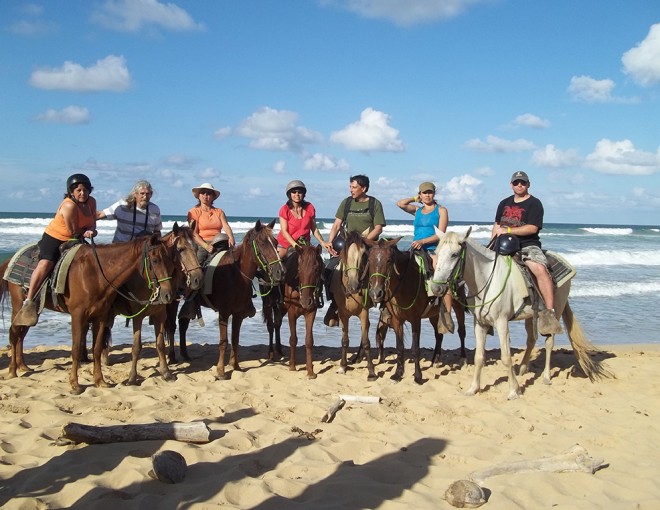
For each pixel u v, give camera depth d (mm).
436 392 7945
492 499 4641
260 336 13461
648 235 67312
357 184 9180
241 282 8656
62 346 11367
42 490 4648
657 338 14039
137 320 8203
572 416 6938
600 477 5129
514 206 8234
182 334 10000
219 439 5750
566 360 10156
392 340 13164
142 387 7934
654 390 8297
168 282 7434
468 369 9445
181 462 4902
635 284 22750
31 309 7680
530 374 9094
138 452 5363
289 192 9078
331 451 5648
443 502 4633
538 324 7742
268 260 8297
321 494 4684
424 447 5828
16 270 8195
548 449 5875
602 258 33344
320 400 7332
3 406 6754
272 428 6258
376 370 9445
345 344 9258
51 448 5492
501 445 5977
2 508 4285
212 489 4664
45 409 6680
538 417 6898
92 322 8117
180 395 7535
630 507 4602
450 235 7215
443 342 13281
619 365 9844
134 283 7988
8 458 5238
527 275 7762
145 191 8703
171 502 4441
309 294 8305
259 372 9102
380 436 6133
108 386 7969
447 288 7156
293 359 9219
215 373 8992
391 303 8539
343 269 8453
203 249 9555
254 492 4641
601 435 6277
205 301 9008
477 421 6637
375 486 4840
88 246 7672
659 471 5324
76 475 4875
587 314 16844
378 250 7945
